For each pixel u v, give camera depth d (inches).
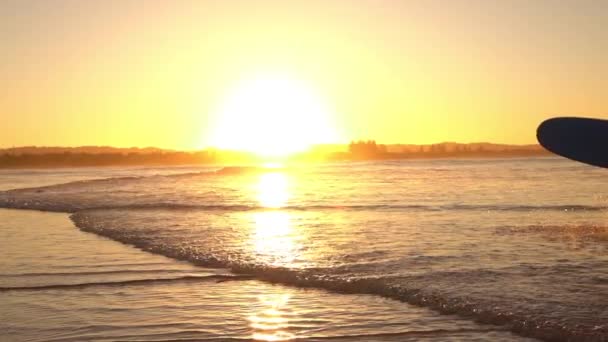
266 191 1358.3
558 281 365.7
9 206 1042.1
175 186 1593.3
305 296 354.3
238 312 324.2
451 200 1003.3
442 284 362.6
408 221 709.3
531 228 628.7
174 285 386.9
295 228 655.8
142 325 303.1
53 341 280.5
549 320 284.7
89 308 335.0
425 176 1989.4
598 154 593.9
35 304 344.8
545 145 612.1
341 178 2014.0
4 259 486.3
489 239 548.7
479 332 279.7
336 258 458.3
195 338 283.1
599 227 634.2
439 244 520.4
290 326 298.7
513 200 983.6
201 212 871.1
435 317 304.5
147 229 657.6
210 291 370.0
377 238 564.7
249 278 404.8
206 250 506.3
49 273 427.2
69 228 699.4
